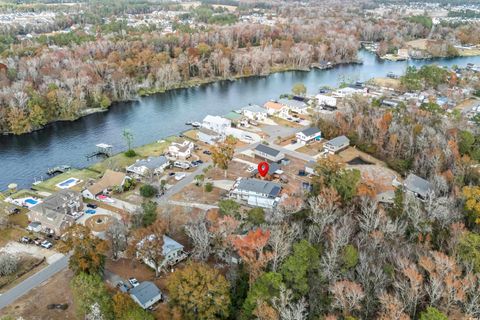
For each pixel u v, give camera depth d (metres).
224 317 62.53
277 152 126.06
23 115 152.25
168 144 140.50
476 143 127.56
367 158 130.88
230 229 79.31
